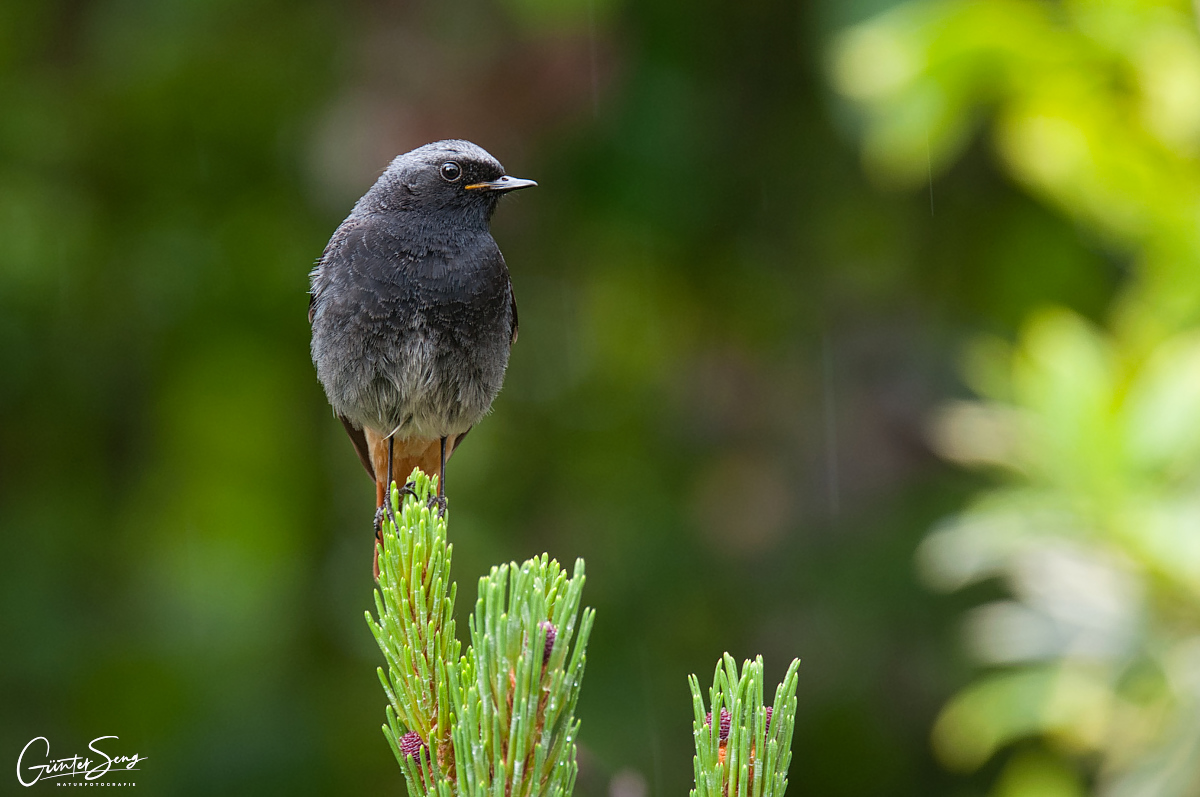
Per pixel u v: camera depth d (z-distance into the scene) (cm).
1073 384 720
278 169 1153
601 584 1159
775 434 1210
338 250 788
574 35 1045
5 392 1151
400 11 1064
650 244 1178
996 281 1164
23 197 1119
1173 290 766
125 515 1186
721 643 1145
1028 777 877
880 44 825
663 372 1241
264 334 1174
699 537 1177
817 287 1220
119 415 1192
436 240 776
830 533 1177
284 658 1150
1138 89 794
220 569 1196
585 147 1106
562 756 398
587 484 1220
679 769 1087
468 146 822
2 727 1082
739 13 1141
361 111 1038
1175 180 773
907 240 1198
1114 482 693
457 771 401
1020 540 723
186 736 1102
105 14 1113
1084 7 778
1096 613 705
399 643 446
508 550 1191
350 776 1097
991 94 867
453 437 841
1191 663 689
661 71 1122
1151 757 687
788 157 1182
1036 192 1003
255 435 1190
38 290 1135
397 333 762
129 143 1142
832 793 1138
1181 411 693
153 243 1163
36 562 1131
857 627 1132
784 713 399
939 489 1160
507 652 393
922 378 1198
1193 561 677
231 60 1118
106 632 1134
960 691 1083
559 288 1239
